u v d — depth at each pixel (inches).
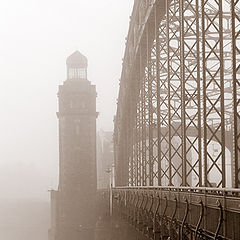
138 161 2482.8
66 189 4463.6
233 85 880.3
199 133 1261.1
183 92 1305.4
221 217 820.6
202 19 1091.9
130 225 2082.9
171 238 1175.6
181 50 1322.6
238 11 1878.7
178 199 1162.6
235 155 870.4
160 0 1683.1
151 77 1955.0
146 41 2055.9
